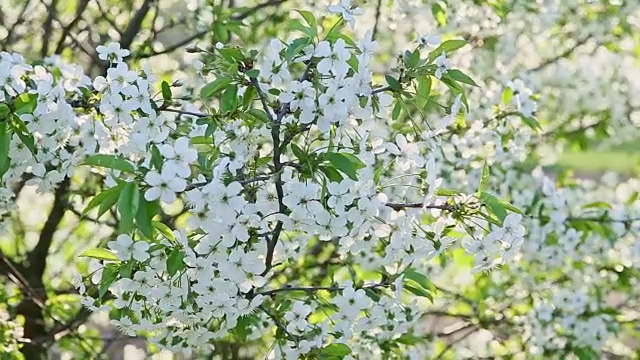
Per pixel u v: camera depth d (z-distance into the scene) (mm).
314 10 4449
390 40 4758
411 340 3326
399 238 2500
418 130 2717
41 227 5133
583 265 4836
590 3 5207
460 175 4105
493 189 4340
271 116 2453
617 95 5523
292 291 3033
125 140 2701
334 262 4176
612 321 4809
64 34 4484
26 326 4520
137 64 4559
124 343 5117
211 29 4234
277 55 2424
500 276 4961
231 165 2305
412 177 2959
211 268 2340
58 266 5160
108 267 2467
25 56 4535
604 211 4488
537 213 4246
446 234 2713
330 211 2387
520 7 4777
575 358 4773
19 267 4676
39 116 2490
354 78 2400
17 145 2654
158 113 2662
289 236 3207
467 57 4555
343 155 2324
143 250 2318
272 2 4449
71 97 2850
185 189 2271
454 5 4520
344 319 2670
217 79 2441
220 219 2256
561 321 4707
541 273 4871
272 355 2766
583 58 5605
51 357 4957
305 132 2785
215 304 2418
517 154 4078
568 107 5535
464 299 5074
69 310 4477
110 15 4836
